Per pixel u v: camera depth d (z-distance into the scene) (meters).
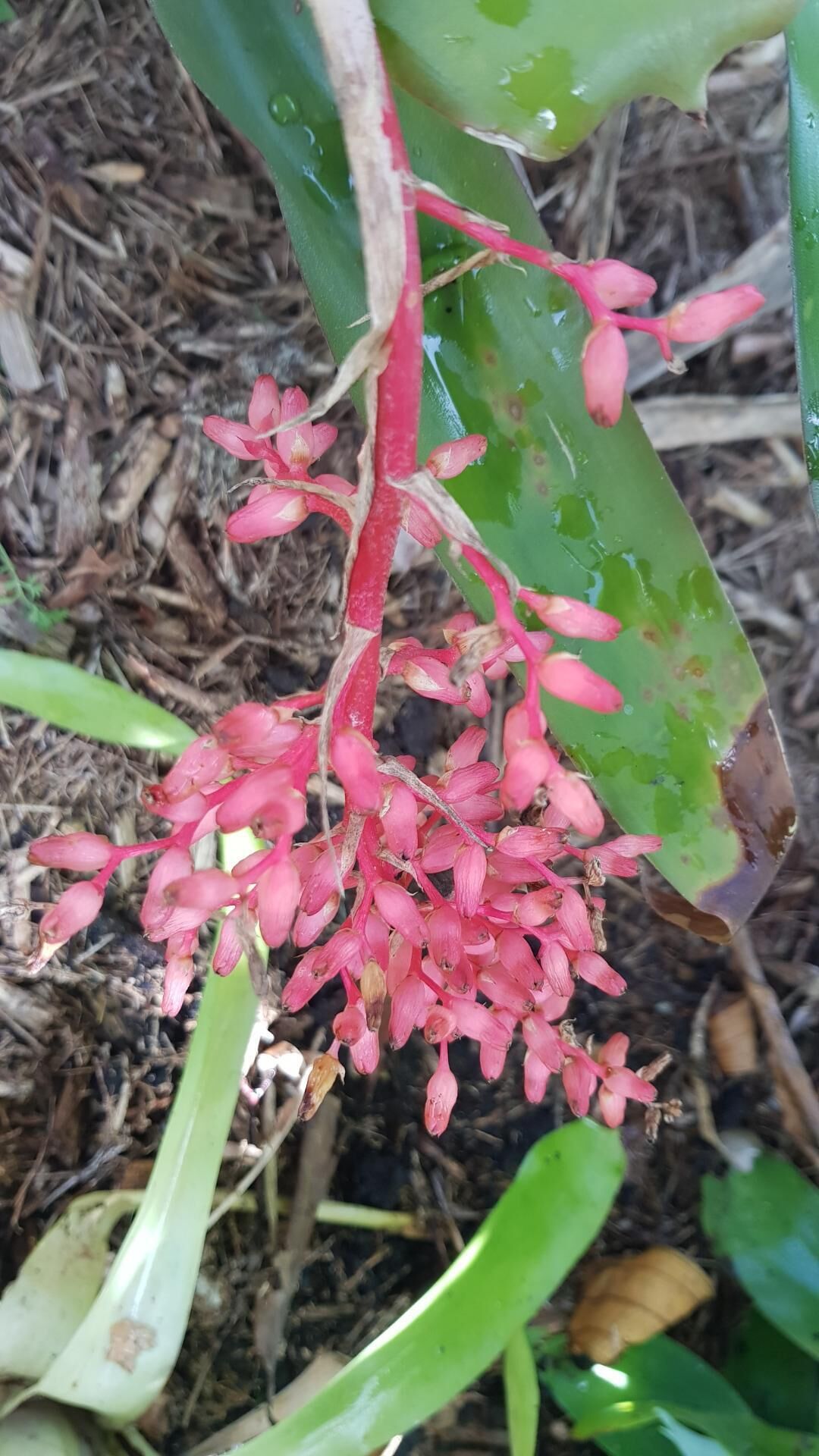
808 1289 0.38
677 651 0.29
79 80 0.40
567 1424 0.42
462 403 0.28
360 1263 0.44
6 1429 0.33
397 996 0.26
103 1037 0.42
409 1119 0.45
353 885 0.27
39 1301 0.35
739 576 0.47
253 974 0.23
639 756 0.30
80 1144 0.41
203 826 0.24
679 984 0.47
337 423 0.43
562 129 0.23
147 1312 0.32
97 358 0.41
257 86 0.26
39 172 0.40
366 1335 0.43
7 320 0.40
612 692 0.20
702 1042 0.46
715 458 0.46
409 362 0.20
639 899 0.47
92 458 0.42
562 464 0.28
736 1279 0.44
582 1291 0.43
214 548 0.43
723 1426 0.36
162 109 0.40
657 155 0.44
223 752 0.23
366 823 0.25
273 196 0.42
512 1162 0.45
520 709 0.20
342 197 0.26
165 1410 0.40
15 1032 0.40
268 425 0.26
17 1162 0.40
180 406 0.42
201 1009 0.35
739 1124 0.46
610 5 0.21
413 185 0.20
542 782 0.20
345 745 0.21
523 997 0.27
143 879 0.43
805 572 0.47
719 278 0.44
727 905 0.31
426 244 0.27
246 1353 0.41
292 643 0.45
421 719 0.46
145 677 0.43
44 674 0.34
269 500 0.23
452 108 0.22
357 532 0.21
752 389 0.45
